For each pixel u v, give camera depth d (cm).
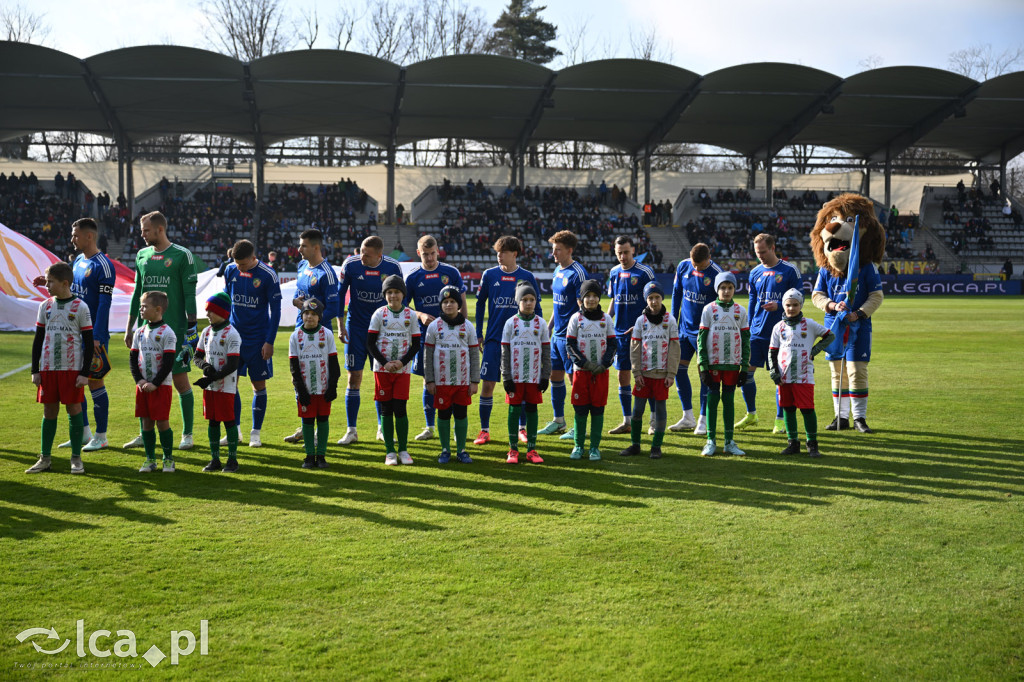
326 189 4034
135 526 462
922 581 381
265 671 298
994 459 632
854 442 704
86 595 363
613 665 303
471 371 635
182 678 294
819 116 3878
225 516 482
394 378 627
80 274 688
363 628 332
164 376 581
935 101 3694
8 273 1694
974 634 329
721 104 3700
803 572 392
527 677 295
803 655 312
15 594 363
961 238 4334
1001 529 457
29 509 494
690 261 773
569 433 754
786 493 536
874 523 469
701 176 4644
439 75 3331
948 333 1747
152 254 690
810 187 4812
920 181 4838
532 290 634
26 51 2986
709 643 320
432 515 486
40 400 586
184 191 3981
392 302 634
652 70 3362
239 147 3975
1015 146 4406
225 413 592
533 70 3322
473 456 663
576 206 4250
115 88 3306
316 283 708
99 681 293
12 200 3625
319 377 609
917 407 869
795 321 654
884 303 3025
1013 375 1105
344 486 557
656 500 520
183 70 3181
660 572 391
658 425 650
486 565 400
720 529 457
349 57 3147
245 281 696
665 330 648
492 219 4012
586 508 501
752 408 793
